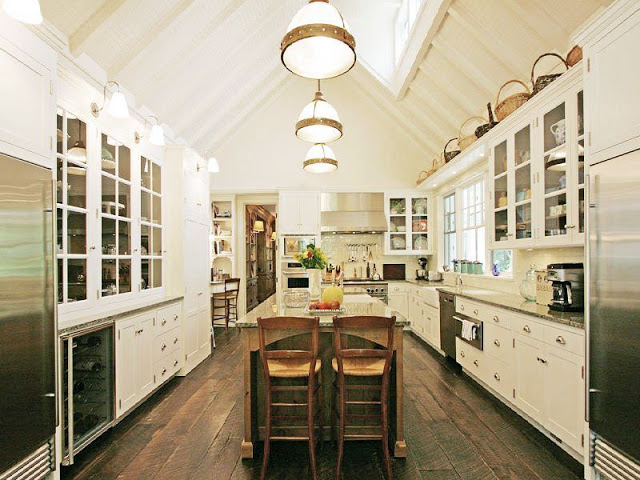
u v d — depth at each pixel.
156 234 4.11
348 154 6.89
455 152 5.03
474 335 3.65
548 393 2.54
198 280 4.76
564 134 2.71
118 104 2.68
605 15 1.91
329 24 1.96
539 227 3.00
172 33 3.24
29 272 1.78
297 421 2.70
